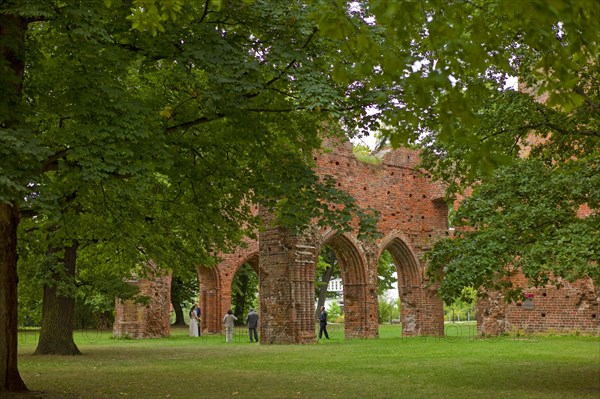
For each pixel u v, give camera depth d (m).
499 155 5.50
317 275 52.34
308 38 12.66
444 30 5.54
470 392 11.55
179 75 11.86
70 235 17.88
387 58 5.62
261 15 12.47
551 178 12.87
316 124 15.11
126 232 18.45
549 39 5.45
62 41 11.13
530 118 13.72
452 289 12.94
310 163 15.94
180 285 52.53
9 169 9.42
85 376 14.84
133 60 12.47
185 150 14.81
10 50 11.15
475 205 13.58
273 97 13.87
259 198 14.73
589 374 14.15
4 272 11.45
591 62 12.49
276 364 17.48
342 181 30.69
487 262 12.52
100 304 44.12
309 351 22.47
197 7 12.61
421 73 5.74
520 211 12.73
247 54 12.30
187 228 18.06
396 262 33.91
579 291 28.62
